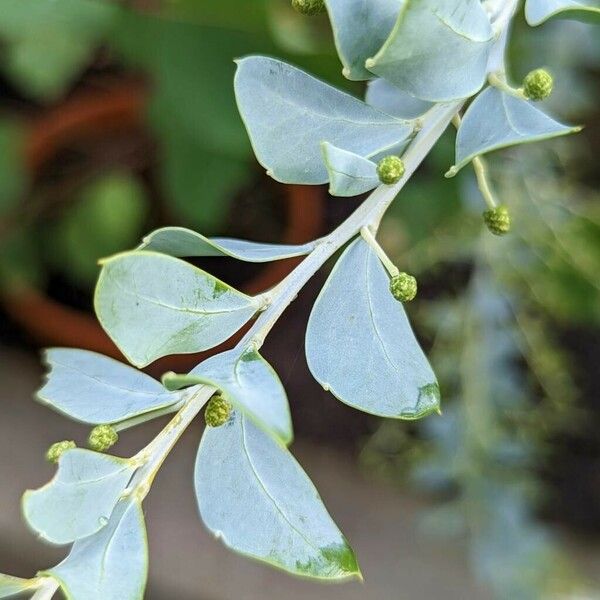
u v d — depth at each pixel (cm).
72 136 48
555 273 44
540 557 42
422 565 49
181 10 35
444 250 45
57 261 46
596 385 50
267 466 24
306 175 25
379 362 24
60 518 23
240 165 42
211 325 24
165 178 42
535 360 46
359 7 23
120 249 44
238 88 24
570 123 48
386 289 25
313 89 25
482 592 48
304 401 50
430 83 24
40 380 50
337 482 50
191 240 24
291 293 24
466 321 43
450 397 46
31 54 45
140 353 23
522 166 43
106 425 24
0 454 49
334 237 25
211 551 48
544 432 49
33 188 47
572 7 24
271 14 35
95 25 38
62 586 23
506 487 43
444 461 42
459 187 42
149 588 48
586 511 49
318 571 24
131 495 24
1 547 48
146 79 47
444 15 23
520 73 40
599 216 44
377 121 25
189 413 24
